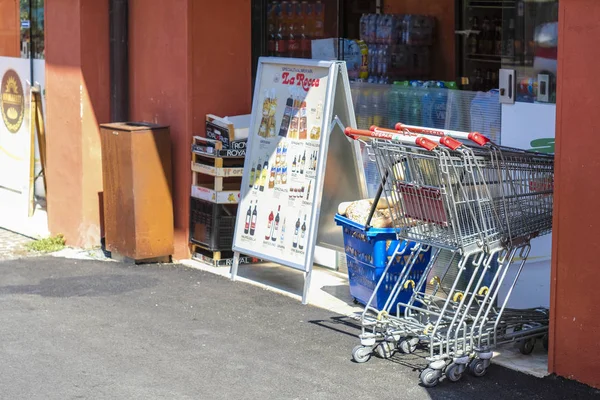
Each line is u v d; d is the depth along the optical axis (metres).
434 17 10.09
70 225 11.88
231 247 10.59
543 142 8.19
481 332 7.18
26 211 13.53
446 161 6.91
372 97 10.07
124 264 10.85
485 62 9.61
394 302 8.11
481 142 7.11
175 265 10.76
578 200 6.91
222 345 7.98
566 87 6.90
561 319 7.11
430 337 7.19
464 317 7.12
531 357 7.58
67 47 11.59
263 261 10.84
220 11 10.62
